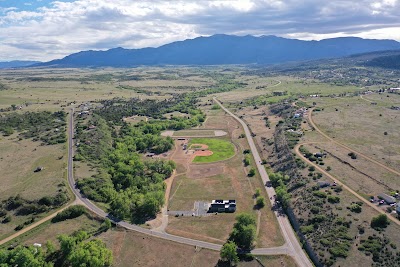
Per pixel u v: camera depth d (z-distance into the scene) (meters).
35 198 183.75
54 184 199.88
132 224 173.12
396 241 145.88
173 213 187.75
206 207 193.62
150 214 183.50
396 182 195.50
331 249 145.50
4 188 195.88
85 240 155.12
